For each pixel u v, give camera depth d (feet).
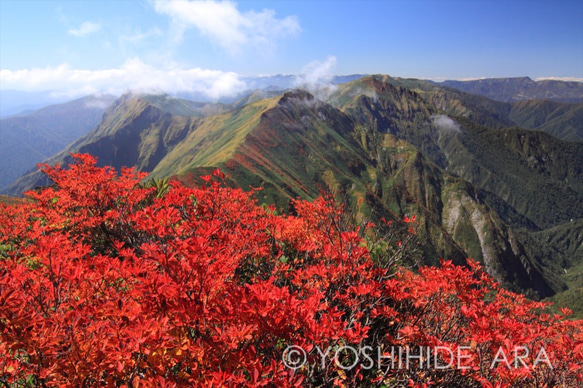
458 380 17.90
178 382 11.84
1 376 10.83
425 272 23.17
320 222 27.20
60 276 13.88
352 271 20.15
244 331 11.22
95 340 11.01
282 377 12.04
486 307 19.80
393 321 19.77
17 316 10.93
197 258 12.47
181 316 11.50
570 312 26.17
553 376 15.74
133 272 13.20
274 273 22.11
